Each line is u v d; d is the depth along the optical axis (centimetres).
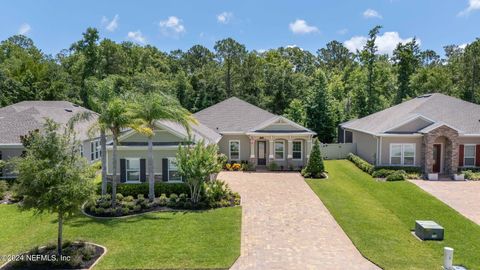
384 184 2634
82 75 6544
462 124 3059
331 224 1778
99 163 3438
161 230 1683
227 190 2309
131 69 7256
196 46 8812
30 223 1819
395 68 6134
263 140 3534
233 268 1296
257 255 1409
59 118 3441
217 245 1498
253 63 6738
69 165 1405
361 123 3909
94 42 6531
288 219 1855
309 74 8244
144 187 2338
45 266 1323
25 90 5744
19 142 2648
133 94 2194
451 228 1727
